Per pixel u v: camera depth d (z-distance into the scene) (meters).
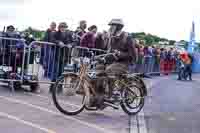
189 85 15.51
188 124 7.25
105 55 7.46
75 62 9.26
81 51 10.07
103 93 7.22
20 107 7.32
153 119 7.54
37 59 9.41
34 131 5.78
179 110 8.74
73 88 7.01
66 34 9.98
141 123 7.11
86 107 7.20
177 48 24.06
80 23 11.38
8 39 9.08
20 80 9.07
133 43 7.57
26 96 8.54
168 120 7.52
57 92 6.91
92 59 7.41
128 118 7.47
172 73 21.69
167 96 11.03
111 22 7.57
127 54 7.51
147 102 9.59
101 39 10.65
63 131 5.96
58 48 9.69
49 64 9.62
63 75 6.93
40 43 9.45
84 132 6.04
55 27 9.96
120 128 6.58
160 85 14.12
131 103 7.65
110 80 7.30
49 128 6.05
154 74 19.41
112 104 7.38
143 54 16.91
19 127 5.93
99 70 7.27
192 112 8.58
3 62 9.14
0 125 5.95
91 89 7.13
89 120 6.93
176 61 22.08
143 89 7.86
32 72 9.28
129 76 7.61
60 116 6.92
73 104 7.30
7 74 9.13
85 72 7.12
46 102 8.07
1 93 8.61
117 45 7.53
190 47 28.59
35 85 9.33
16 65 9.18
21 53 9.15
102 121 6.96
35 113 6.96
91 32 10.48
